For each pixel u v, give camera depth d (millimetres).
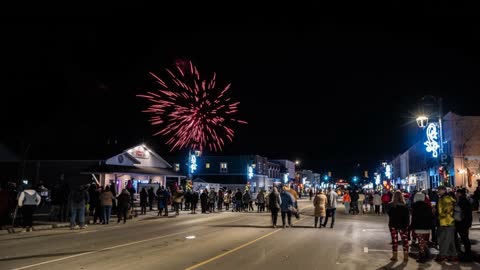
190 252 12914
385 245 15141
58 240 15734
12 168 40062
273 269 10414
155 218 27547
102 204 22781
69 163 38750
